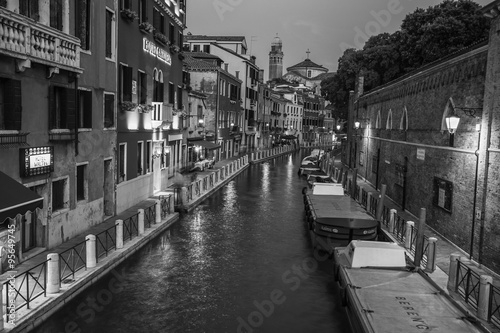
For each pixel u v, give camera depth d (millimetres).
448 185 15336
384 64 36750
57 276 9930
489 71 12578
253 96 57594
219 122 42562
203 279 12539
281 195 27188
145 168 21891
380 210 17766
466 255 13664
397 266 10734
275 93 78750
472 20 29094
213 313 10461
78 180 15016
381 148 26641
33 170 11789
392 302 8547
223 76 43250
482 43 13047
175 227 18125
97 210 16203
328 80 47469
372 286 9414
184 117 30750
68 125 13555
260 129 64625
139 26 20219
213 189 27391
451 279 10617
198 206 22844
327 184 20562
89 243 11656
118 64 17875
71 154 14023
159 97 23766
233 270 13391
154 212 17688
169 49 25719
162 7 23328
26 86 11656
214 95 41062
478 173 12953
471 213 13391
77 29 14109
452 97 15344
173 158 27859
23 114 11555
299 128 89188
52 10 12797
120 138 18391
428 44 30531
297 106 87000
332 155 56969
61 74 13188
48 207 12781
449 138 15477
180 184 27328
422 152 18391
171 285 11992
